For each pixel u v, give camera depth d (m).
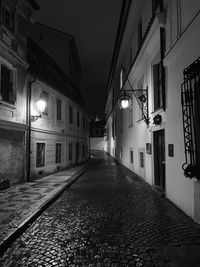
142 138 12.17
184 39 5.98
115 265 3.64
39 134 13.25
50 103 15.12
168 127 7.64
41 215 6.36
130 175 14.44
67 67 22.50
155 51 9.41
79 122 24.00
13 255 4.07
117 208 6.95
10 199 7.74
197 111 5.53
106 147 54.38
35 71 12.84
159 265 3.58
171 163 7.40
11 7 10.32
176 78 6.83
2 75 9.77
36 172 12.77
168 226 5.32
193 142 5.71
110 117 39.34
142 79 12.12
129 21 14.43
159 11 8.16
